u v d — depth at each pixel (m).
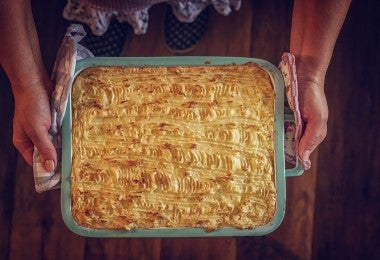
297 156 0.66
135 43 1.08
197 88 0.64
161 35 1.08
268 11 1.08
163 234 0.63
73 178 0.63
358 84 1.07
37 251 1.05
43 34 1.06
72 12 0.93
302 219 1.06
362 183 1.06
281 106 0.64
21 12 0.61
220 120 0.64
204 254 1.06
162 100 0.64
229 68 0.65
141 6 0.80
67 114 0.64
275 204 0.63
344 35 1.07
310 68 0.66
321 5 0.64
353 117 1.07
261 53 1.08
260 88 0.64
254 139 0.64
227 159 0.63
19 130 0.67
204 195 0.63
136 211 0.63
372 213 1.06
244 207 0.63
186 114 0.64
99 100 0.64
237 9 0.97
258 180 0.63
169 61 0.65
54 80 0.65
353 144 1.07
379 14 1.07
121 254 1.05
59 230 1.05
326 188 1.07
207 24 1.07
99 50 1.04
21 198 1.06
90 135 0.64
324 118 0.66
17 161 1.06
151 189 0.62
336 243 1.06
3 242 1.06
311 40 0.66
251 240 1.06
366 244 1.06
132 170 0.63
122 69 0.65
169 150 0.63
